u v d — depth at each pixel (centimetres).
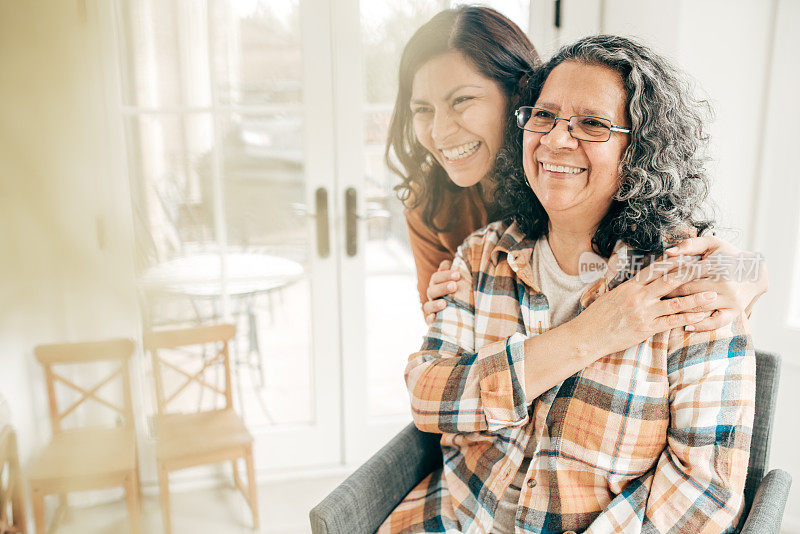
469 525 97
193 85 173
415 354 107
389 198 187
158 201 177
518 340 93
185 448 162
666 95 90
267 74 177
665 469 87
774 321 166
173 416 176
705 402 85
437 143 162
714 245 89
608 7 177
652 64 91
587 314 90
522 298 102
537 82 101
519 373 91
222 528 162
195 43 170
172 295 179
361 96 183
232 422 178
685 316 86
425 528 98
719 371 85
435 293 113
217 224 182
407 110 163
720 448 84
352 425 208
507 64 153
